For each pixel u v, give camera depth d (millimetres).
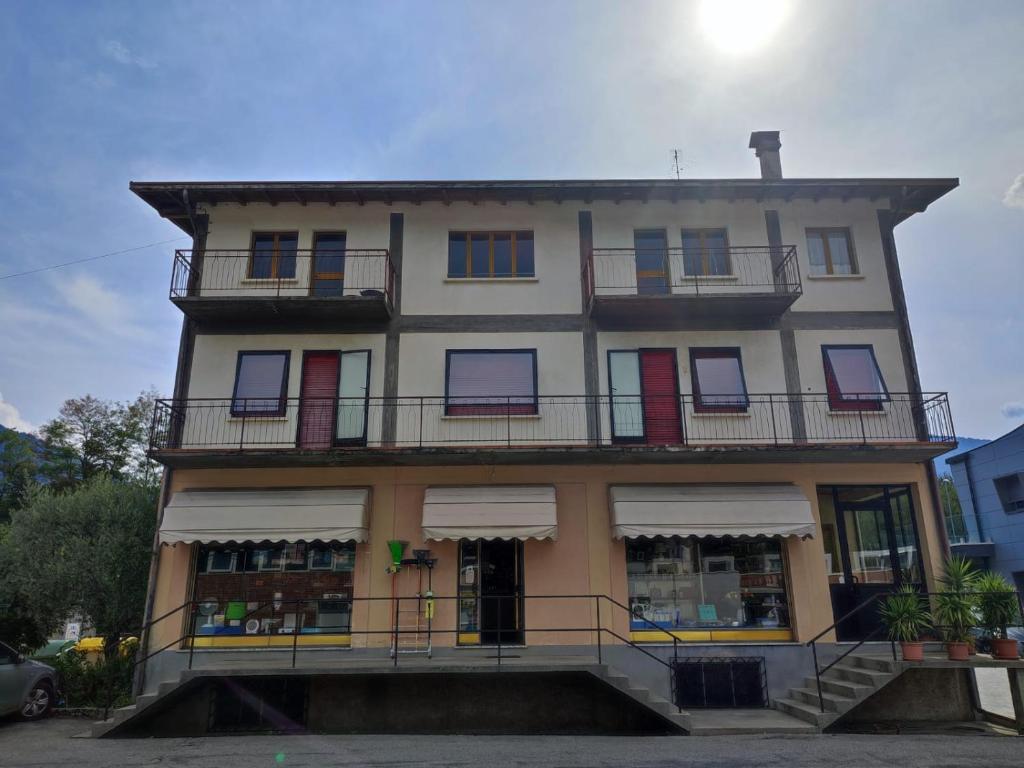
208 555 14359
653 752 9891
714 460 14562
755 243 16281
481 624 13945
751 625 14078
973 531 33062
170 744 10750
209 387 15328
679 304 15094
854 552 14688
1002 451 31500
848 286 16078
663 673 13508
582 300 15891
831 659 13664
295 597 14109
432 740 11023
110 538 15469
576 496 14469
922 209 16766
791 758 9430
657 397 15281
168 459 14188
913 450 14281
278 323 15711
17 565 15336
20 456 32250
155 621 12602
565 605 13859
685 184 15781
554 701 12469
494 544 14398
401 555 13898
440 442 14898
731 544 14508
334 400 15156
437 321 15695
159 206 16422
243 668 11609
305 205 16422
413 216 16406
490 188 15773
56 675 13781
